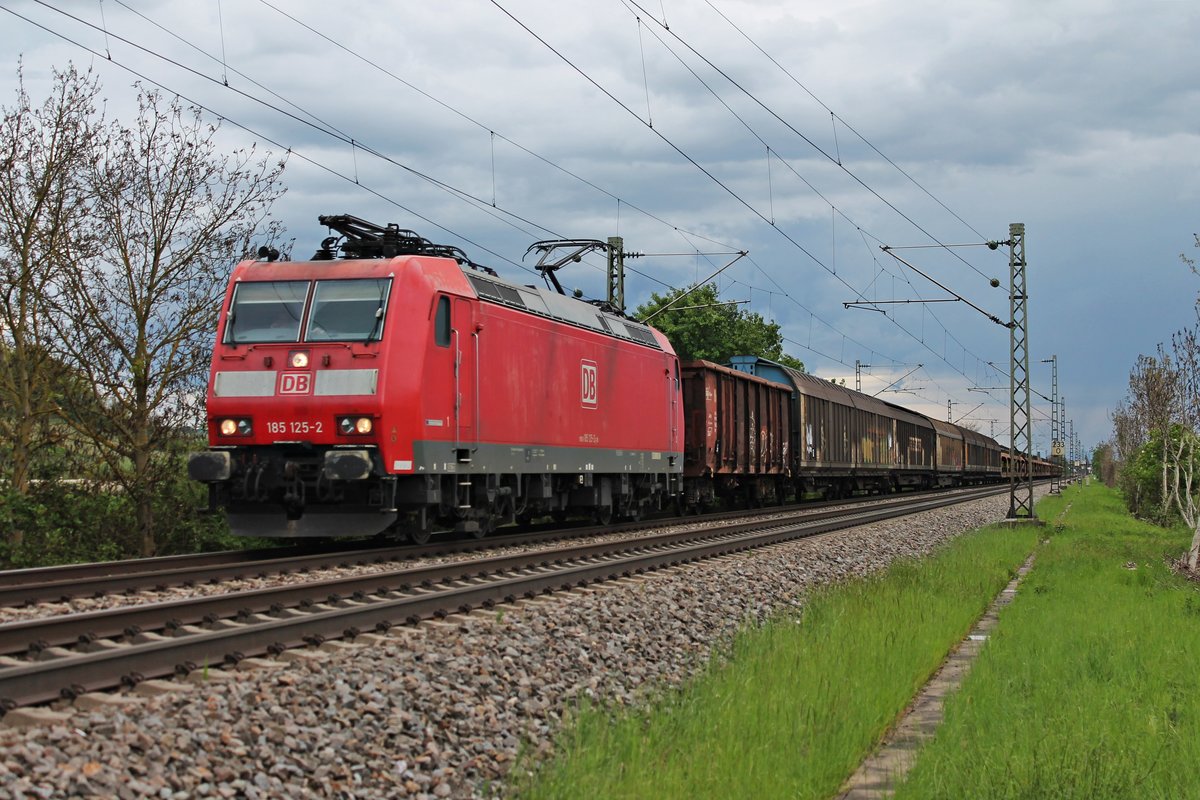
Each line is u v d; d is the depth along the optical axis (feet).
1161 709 27.02
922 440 196.34
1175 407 98.78
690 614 39.88
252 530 48.75
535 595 39.34
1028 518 111.34
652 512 96.73
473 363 53.47
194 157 54.03
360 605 34.17
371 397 46.98
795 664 30.60
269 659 26.13
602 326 71.10
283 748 19.63
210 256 54.70
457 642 29.40
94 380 52.47
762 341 209.05
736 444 104.37
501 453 56.44
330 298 48.85
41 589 33.83
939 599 47.09
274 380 47.91
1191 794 20.66
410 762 20.62
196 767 18.10
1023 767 21.33
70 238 51.55
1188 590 52.65
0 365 50.42
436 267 51.52
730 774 20.98
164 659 23.77
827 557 61.87
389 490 47.52
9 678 20.31
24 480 50.78
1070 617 42.42
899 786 21.59
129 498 54.13
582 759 21.08
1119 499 214.28
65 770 16.89
